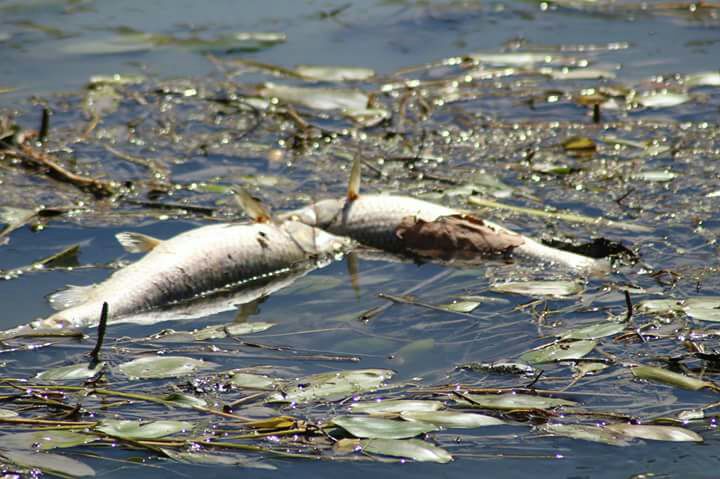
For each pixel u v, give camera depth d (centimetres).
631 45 3466
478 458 1420
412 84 3166
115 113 2956
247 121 2908
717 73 3131
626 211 2288
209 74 3241
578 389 1590
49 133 2806
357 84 3175
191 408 1545
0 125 2802
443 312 1869
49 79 3198
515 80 3209
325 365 1689
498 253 2095
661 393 1572
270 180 2500
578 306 1878
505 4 3869
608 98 3019
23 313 1858
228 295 1970
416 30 3631
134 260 2088
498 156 2642
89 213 2316
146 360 1680
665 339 1741
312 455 1428
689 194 2361
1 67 3272
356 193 2197
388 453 1424
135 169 2586
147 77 3216
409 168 2575
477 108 2989
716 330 1766
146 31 3581
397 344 1756
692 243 2119
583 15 3772
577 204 2338
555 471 1387
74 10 3803
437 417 1496
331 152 2686
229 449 1445
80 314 1827
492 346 1742
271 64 3312
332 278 2030
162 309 1909
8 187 2450
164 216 2302
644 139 2719
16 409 1548
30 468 1391
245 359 1708
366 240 2164
